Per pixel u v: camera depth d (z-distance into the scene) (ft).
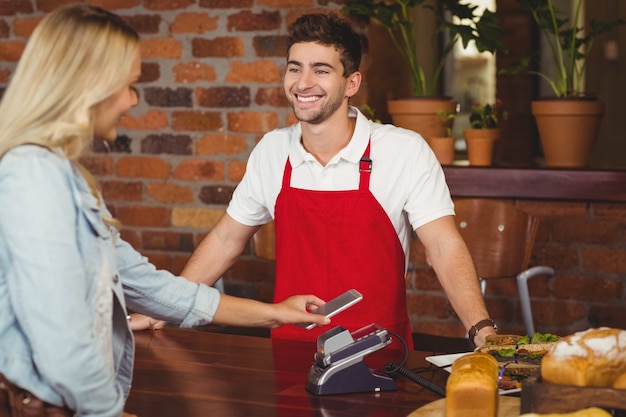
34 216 4.81
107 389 5.01
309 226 8.71
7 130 5.06
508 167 11.91
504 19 16.39
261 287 13.08
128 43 5.24
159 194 13.50
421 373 6.63
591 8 15.80
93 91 5.10
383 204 8.62
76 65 5.07
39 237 4.79
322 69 8.17
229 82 12.92
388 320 8.71
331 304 6.79
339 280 8.68
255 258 13.06
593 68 15.84
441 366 6.66
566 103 11.79
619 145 15.92
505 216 10.28
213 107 13.05
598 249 11.84
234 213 9.14
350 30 8.29
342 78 8.30
